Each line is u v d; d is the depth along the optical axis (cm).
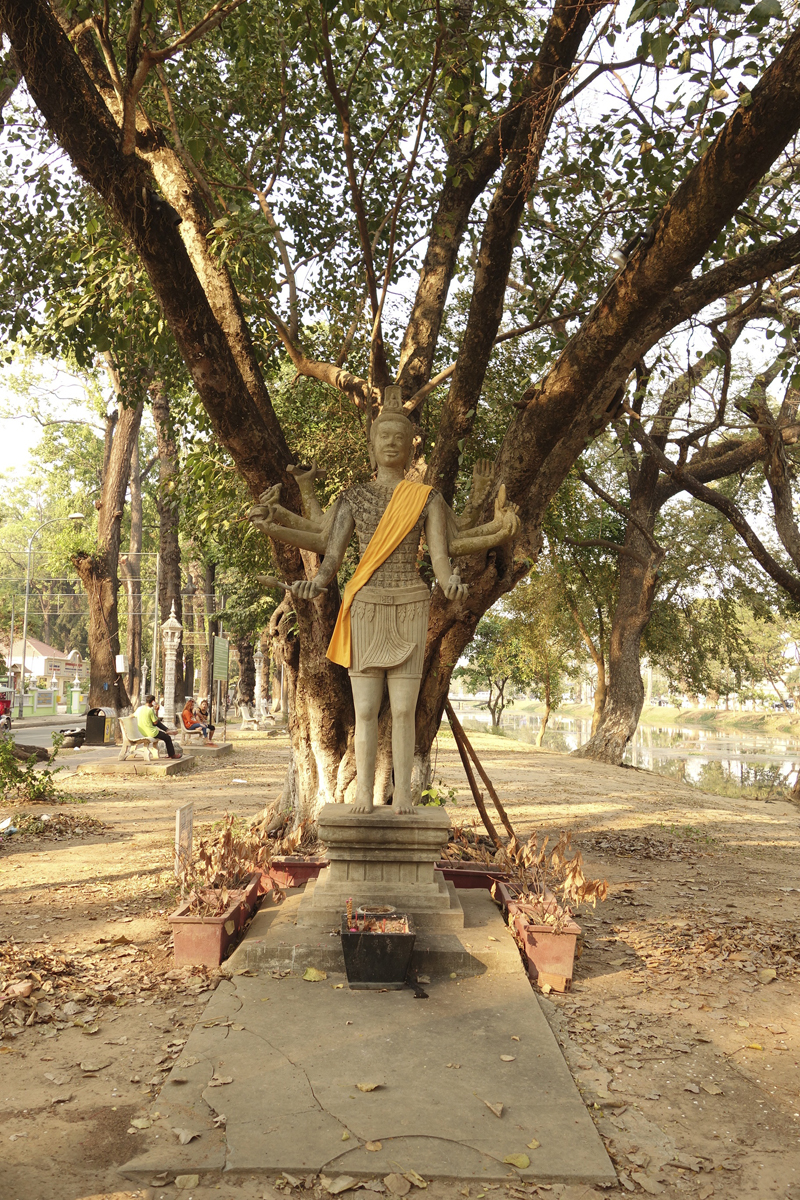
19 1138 348
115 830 1047
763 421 1409
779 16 485
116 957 571
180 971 539
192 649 4016
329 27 675
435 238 982
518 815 1268
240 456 698
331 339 1198
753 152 493
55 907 695
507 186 701
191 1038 438
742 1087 419
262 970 534
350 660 615
